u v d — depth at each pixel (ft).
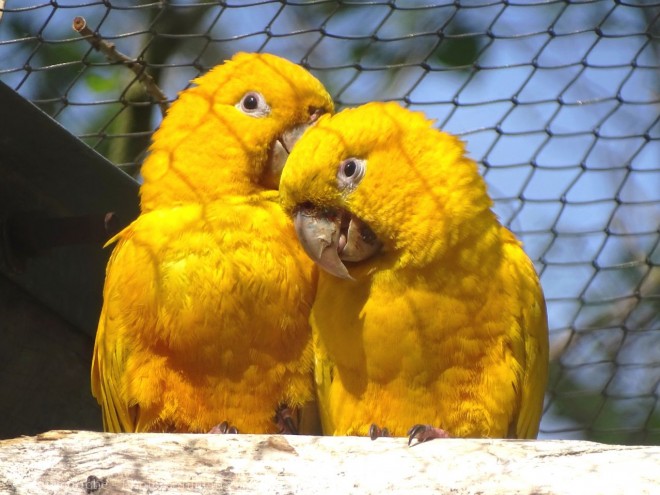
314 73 45.50
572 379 49.96
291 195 31.86
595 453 24.25
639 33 40.55
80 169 35.35
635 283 49.42
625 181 44.34
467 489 23.99
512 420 31.94
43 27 36.01
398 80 45.11
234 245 32.37
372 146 31.19
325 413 32.42
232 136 34.19
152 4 36.73
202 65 42.45
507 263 31.45
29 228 34.47
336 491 24.22
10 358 36.45
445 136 31.99
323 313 31.91
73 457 24.73
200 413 32.68
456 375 30.89
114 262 33.24
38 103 38.22
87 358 37.65
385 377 30.96
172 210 33.60
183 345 31.91
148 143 43.75
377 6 40.01
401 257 30.83
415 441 25.67
